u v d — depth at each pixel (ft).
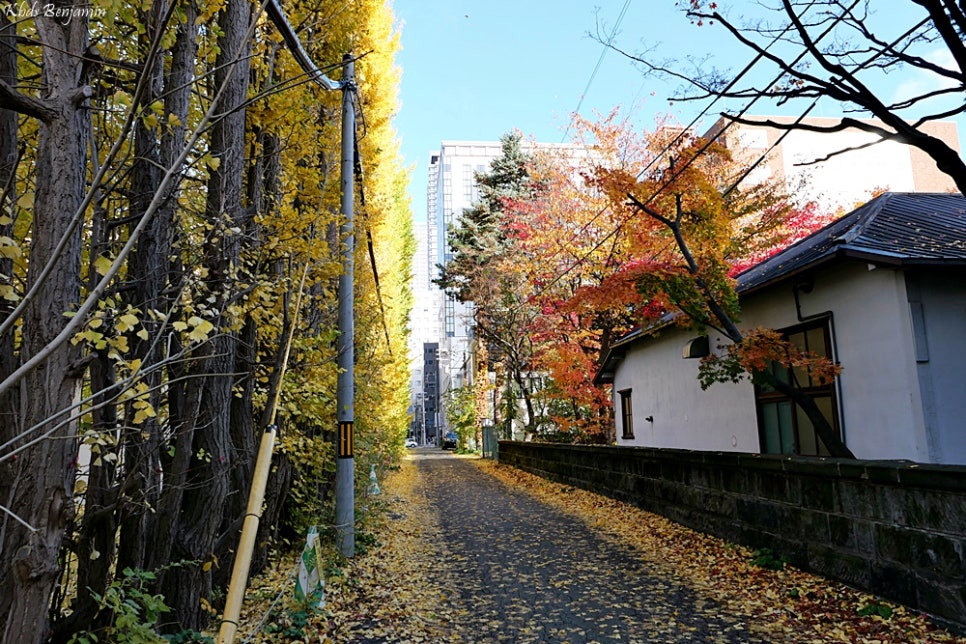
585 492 42.93
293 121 19.86
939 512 14.67
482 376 106.01
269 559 23.44
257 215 16.05
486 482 57.31
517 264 63.21
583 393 55.47
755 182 64.90
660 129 53.88
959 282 22.65
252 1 14.56
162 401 15.46
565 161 57.00
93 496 12.42
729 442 33.91
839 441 21.65
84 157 8.03
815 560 19.07
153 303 12.66
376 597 19.42
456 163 240.32
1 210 7.79
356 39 28.66
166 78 14.07
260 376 19.90
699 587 19.49
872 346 23.65
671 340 41.04
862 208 32.04
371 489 39.81
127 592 12.26
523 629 16.29
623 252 46.88
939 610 14.51
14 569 7.22
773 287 29.48
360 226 25.04
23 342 7.49
